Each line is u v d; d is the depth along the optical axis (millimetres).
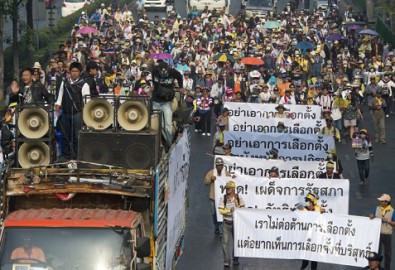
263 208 33062
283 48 71688
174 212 26438
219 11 96500
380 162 46844
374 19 91750
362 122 57219
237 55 68125
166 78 29078
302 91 54031
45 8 80938
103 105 24594
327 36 80188
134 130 24391
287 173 35906
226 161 35719
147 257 22375
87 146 24188
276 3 103938
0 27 56188
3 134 27281
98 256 20703
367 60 69562
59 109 26375
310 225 30031
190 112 31188
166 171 24406
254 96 54250
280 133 41688
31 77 28234
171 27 81062
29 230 20859
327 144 41438
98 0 97875
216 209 33062
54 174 22703
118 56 67875
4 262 20594
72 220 21016
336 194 33000
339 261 29984
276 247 30203
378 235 29688
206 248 32531
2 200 22344
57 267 20562
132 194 22281
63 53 60812
